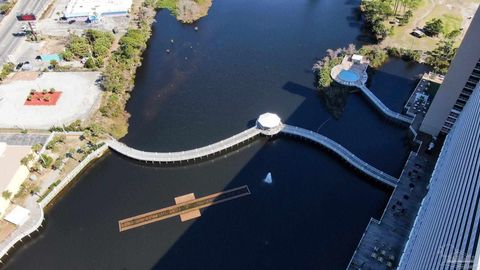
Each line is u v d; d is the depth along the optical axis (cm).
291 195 15112
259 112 18512
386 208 14112
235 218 14438
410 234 12862
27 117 17900
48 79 19962
